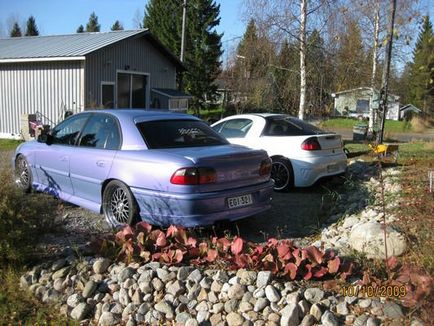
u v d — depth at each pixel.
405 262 4.16
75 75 18.27
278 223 6.47
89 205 6.38
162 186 5.34
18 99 19.78
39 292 4.23
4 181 4.59
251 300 3.69
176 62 23.64
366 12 19.86
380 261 4.30
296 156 8.24
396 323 3.28
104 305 3.97
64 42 20.95
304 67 16.50
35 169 7.42
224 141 6.38
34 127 17.97
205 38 42.59
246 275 3.88
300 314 3.48
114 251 4.55
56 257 4.66
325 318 3.38
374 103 15.30
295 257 4.04
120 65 20.14
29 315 3.99
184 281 4.01
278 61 19.92
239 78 27.39
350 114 42.84
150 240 4.58
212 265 4.27
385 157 10.39
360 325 3.32
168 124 6.17
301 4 16.09
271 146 8.53
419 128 40.44
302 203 7.58
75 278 4.26
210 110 44.97
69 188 6.76
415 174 8.17
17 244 4.43
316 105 20.61
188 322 3.67
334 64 20.41
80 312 3.93
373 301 3.52
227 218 5.46
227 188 5.50
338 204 7.12
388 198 6.56
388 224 4.93
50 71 18.83
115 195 5.96
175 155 5.42
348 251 4.70
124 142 5.94
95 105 17.69
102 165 6.02
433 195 6.04
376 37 20.84
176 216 5.30
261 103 23.27
